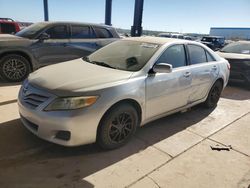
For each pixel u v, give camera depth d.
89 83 2.97
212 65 4.84
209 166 3.13
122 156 3.17
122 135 3.32
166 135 3.87
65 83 2.96
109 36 7.83
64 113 2.75
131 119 3.35
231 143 3.79
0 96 4.97
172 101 3.96
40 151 3.14
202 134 4.02
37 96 2.96
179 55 4.11
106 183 2.65
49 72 3.39
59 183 2.60
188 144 3.65
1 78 6.21
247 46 8.26
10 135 3.44
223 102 5.85
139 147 3.43
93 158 3.07
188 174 2.93
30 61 6.38
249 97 6.48
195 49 4.52
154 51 3.75
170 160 3.19
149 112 3.60
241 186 2.80
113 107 3.06
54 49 6.68
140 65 3.53
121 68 3.55
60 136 2.87
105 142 3.13
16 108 4.39
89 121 2.85
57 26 6.79
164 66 3.39
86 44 7.25
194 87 4.39
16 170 2.75
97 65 3.69
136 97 3.25
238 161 3.31
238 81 7.30
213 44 22.89
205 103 5.12
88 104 2.82
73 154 3.12
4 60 5.91
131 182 2.70
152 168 2.98
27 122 3.17
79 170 2.83
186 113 4.91
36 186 2.53
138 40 4.23
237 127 4.41
